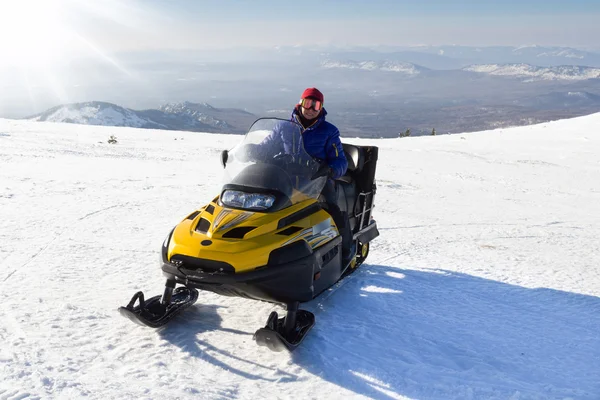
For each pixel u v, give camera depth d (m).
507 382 3.52
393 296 5.25
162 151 22.05
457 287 5.74
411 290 5.50
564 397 3.35
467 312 4.96
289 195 4.18
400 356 3.84
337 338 4.06
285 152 4.34
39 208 8.24
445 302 5.20
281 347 3.66
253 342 3.85
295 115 4.92
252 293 3.75
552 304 5.39
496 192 16.61
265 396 3.11
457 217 11.09
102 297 4.54
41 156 16.08
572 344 4.34
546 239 9.38
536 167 25.64
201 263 3.72
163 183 12.05
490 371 3.70
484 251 7.82
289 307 3.84
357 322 4.46
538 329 4.64
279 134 4.41
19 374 3.07
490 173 22.25
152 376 3.22
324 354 3.74
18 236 6.45
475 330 4.50
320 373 3.45
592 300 5.60
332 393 3.21
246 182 4.14
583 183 20.94
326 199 4.78
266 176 4.13
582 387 3.54
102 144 23.22
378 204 11.90
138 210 8.62
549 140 39.44
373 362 3.69
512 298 5.50
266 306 4.61
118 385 3.06
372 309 4.82
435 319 4.69
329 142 4.81
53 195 9.48
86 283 4.88
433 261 6.87
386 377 3.46
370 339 4.11
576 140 39.00
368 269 6.21
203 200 9.97
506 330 4.55
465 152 31.73
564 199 16.27
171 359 3.48
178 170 15.22
